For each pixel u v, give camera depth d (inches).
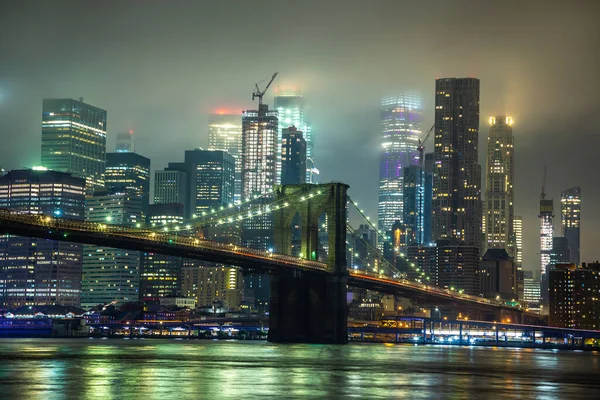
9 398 5954.7
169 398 6053.2
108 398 5999.0
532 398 6451.8
